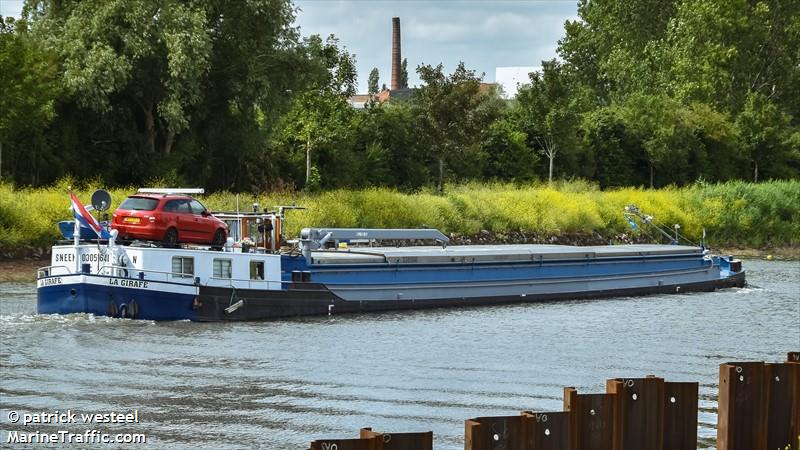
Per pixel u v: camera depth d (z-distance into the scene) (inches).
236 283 2262.6
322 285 2375.7
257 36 4097.0
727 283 3287.4
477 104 4564.5
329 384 1656.0
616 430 1087.0
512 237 4229.8
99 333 2018.9
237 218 2488.9
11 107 3481.8
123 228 2212.1
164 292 2146.9
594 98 7687.0
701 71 7460.6
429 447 941.8
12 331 2010.3
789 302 2913.4
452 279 2662.4
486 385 1683.1
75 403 1498.5
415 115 4623.5
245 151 4234.7
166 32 3727.9
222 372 1720.0
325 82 4581.7
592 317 2519.7
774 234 5201.8
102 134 3971.5
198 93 3897.6
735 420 1152.8
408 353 1937.7
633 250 3122.5
